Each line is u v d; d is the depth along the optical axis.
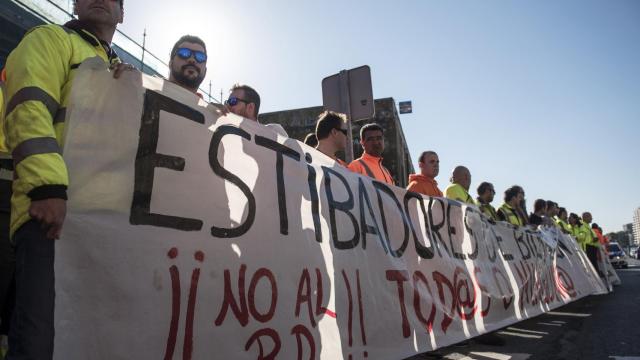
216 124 1.95
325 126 3.57
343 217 2.64
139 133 1.60
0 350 1.48
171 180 1.67
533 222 7.84
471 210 4.35
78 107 1.44
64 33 1.55
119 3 1.83
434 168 4.52
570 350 3.61
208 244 1.73
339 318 2.30
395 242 3.10
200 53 2.45
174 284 1.57
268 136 2.26
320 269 2.27
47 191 1.20
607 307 6.45
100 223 1.42
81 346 1.29
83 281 1.33
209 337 1.64
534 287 5.25
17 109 1.29
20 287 1.22
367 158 3.89
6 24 13.53
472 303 3.68
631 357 3.31
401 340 2.71
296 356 1.97
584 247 9.75
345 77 4.43
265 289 1.92
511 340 4.11
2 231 1.53
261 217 2.03
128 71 1.62
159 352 1.47
